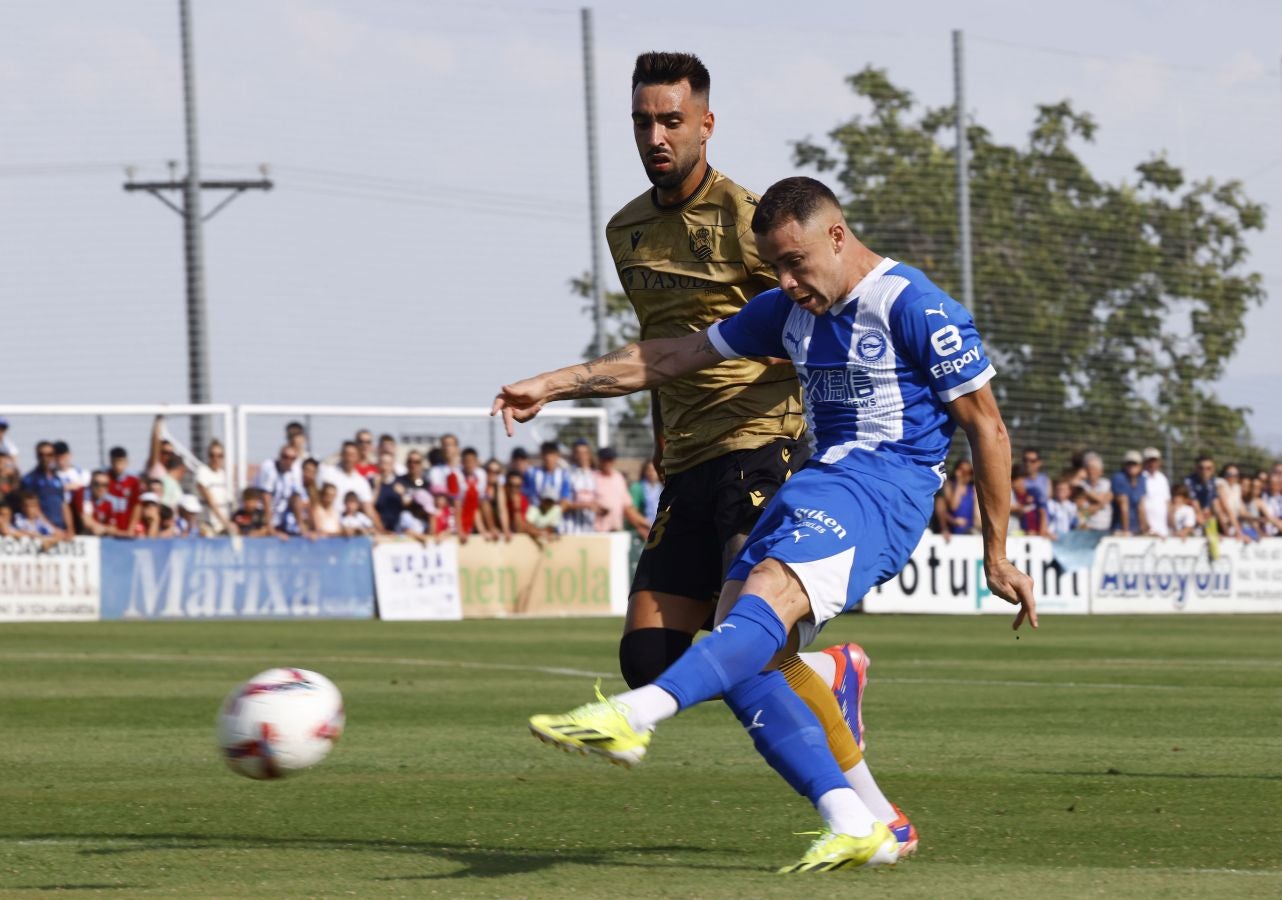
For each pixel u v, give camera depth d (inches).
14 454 1373.0
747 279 381.7
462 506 1437.0
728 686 290.0
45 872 306.7
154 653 956.6
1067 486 1590.8
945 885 287.0
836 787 300.7
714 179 384.8
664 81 377.1
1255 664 901.8
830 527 305.4
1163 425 1966.0
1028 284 1956.2
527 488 1478.8
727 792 419.5
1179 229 2000.5
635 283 393.1
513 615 1435.8
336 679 783.7
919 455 317.1
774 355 345.7
